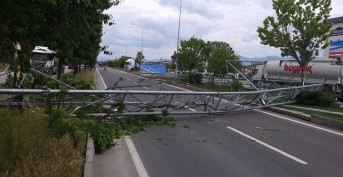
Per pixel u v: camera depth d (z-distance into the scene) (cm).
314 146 1094
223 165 852
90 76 4222
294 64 3422
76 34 711
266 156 950
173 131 1246
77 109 1227
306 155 977
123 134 1152
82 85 2008
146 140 1091
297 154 984
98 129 987
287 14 2312
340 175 810
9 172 589
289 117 1684
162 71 6612
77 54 2598
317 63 3098
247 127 1377
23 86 1454
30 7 603
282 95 2031
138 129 1236
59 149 717
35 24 635
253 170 820
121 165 824
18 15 601
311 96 2061
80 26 701
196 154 946
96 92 1235
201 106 1692
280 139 1175
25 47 659
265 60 3906
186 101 1543
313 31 2266
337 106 2038
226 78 3884
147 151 961
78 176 612
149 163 849
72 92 1192
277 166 861
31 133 743
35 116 859
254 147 1048
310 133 1305
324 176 798
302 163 896
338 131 1373
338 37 3553
